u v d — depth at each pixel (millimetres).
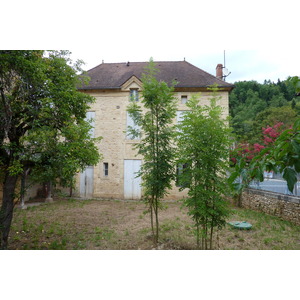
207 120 4676
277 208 8969
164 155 5902
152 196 6152
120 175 14648
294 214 8055
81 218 9117
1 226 5152
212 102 5168
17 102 5285
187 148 4797
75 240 6352
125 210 10883
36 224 8094
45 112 5371
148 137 6102
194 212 4629
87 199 14250
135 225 7961
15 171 5207
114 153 14766
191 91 14172
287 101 37688
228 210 4664
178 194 13953
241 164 1668
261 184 10203
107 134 14859
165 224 7867
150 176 5988
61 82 5914
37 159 5668
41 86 5328
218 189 4570
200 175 4539
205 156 4469
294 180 1312
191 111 5215
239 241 6176
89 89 14742
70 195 14977
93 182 14945
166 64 17234
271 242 6066
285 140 1438
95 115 14977
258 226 7531
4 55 4492
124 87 14719
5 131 5066
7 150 5809
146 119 6168
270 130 11086
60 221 8602
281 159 1450
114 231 7234
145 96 6047
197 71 15891
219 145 4559
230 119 5273
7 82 4914
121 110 14789
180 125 5070
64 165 5496
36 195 14852
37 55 5469
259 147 9594
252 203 10594
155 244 5855
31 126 5543
